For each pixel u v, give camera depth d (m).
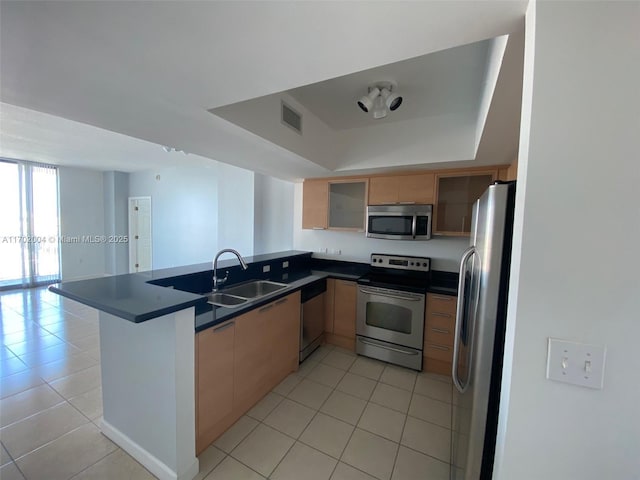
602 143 0.65
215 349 1.70
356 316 3.01
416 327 2.68
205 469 1.58
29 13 0.80
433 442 1.81
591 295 0.68
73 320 3.77
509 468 0.77
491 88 1.29
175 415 1.42
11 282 5.33
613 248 0.66
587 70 0.65
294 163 2.65
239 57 1.04
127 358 1.60
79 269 6.19
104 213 6.57
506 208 0.96
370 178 3.17
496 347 1.00
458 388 1.27
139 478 1.50
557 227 0.69
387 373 2.64
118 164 5.54
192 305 1.40
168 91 1.31
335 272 3.42
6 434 1.79
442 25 0.84
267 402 2.17
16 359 2.74
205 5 0.78
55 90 1.30
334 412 2.08
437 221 2.90
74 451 1.66
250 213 4.59
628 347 0.66
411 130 2.65
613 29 0.64
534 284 0.72
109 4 0.77
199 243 5.55
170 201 5.93
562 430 0.72
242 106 1.75
